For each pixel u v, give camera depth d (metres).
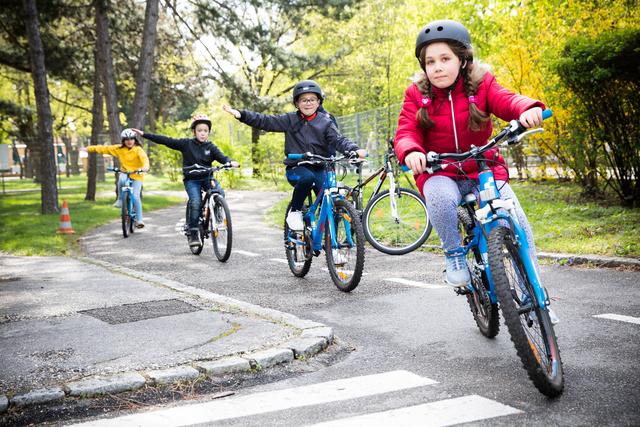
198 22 27.97
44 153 18.61
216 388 4.18
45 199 18.66
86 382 4.11
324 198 7.23
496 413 3.54
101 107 31.70
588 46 10.45
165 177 45.12
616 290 6.32
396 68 32.72
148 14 22.91
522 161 16.89
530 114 3.74
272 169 30.69
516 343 3.59
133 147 13.38
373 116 21.16
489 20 23.95
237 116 7.50
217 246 9.73
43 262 9.62
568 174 15.38
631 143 10.80
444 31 4.22
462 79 4.32
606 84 10.45
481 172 4.01
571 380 3.99
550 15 15.22
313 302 6.63
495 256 3.72
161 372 4.28
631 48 9.88
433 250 9.29
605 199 12.40
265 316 5.62
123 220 13.03
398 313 5.96
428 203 4.33
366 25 36.72
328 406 3.77
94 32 28.75
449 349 4.79
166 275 8.62
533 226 10.07
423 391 3.94
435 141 4.46
